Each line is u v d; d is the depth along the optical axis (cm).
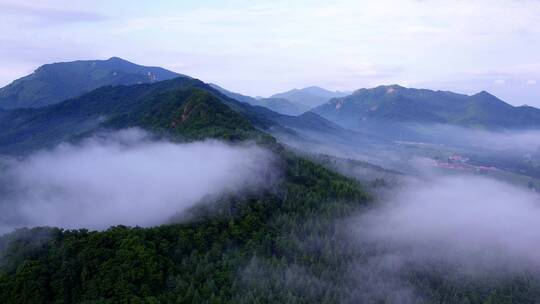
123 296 13900
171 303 14175
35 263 14675
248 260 16888
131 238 15812
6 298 13850
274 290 15600
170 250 16425
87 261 14825
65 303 13925
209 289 14938
